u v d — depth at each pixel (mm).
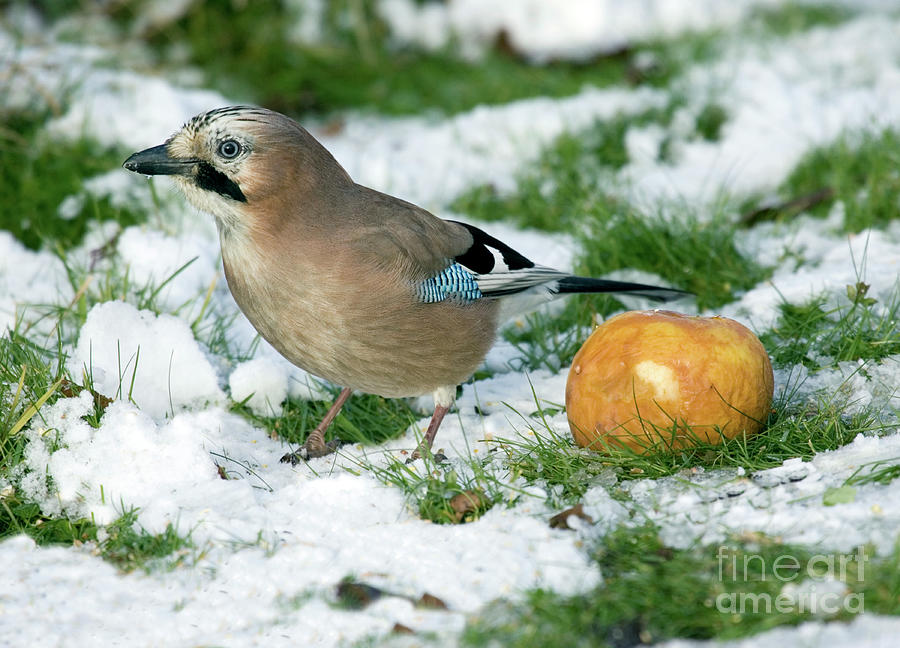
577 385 7066
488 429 7840
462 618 5457
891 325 8211
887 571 5352
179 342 8234
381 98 14727
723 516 6148
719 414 6766
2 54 12430
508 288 7922
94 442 6973
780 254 10164
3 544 6414
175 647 5418
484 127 13266
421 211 7746
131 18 15172
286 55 15086
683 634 5227
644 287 8625
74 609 5746
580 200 11031
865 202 10688
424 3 16094
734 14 16547
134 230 10320
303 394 8492
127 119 11836
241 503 6668
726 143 12289
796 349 8258
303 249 7074
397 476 7059
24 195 10797
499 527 6285
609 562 5859
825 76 13906
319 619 5559
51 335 8852
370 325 7223
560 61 15281
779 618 5152
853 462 6566
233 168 6965
